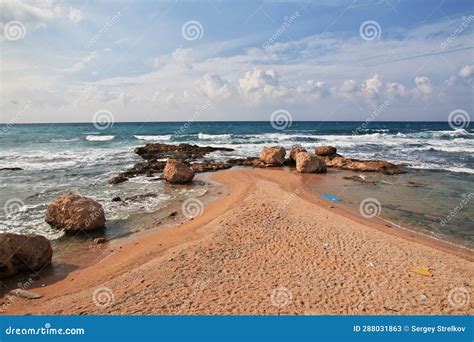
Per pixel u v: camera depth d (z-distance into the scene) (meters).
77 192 16.84
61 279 8.21
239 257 9.12
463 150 33.47
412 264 8.78
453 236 11.37
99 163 25.42
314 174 22.28
